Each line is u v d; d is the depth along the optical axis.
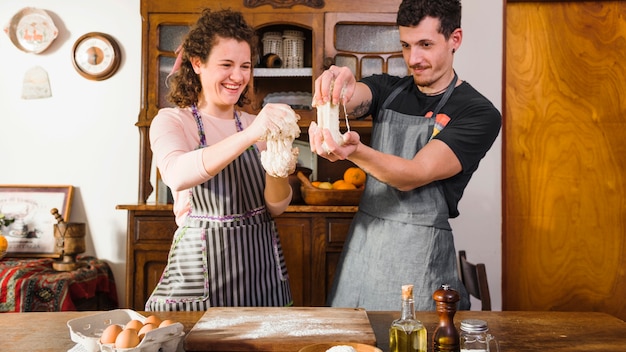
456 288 1.86
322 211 3.03
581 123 3.56
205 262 1.77
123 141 3.62
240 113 1.96
